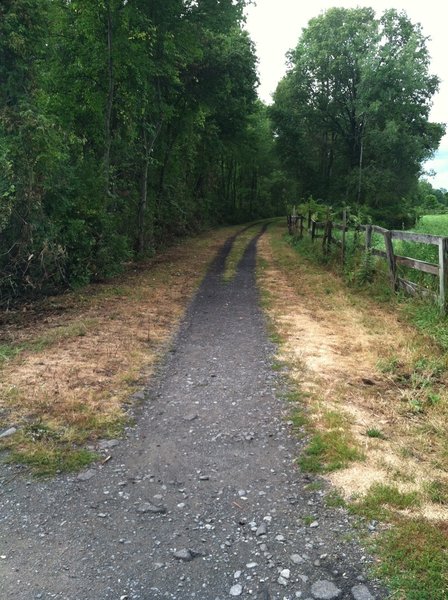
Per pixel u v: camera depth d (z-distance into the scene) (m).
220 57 21.50
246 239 26.06
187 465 3.83
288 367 5.93
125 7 13.62
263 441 4.17
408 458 3.79
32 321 8.23
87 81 14.88
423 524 2.96
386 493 3.29
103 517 3.20
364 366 5.94
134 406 4.91
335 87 36.50
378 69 32.44
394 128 31.73
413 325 7.38
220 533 3.02
